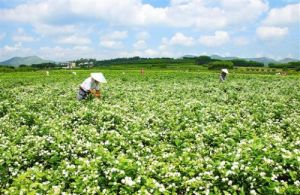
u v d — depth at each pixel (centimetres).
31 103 2098
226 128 1420
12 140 1290
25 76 6244
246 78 5606
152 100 2267
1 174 998
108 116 1578
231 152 1034
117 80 4809
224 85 3591
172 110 1809
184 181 915
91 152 1150
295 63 14725
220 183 882
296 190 832
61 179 935
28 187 880
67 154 1125
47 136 1246
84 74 6825
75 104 2025
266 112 1836
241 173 880
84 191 851
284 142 1185
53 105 2050
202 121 1580
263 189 844
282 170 913
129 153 1111
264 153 983
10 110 1905
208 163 995
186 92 2922
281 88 3409
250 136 1291
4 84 4303
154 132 1409
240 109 1875
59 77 5703
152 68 12369
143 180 896
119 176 905
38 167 1038
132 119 1617
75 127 1530
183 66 14238
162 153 1141
